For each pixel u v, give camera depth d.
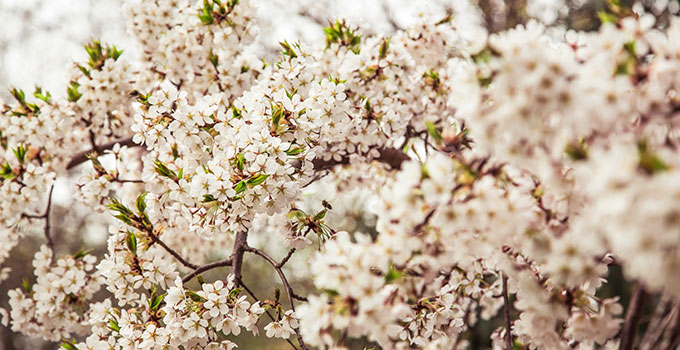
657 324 2.62
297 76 3.18
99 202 3.42
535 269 1.97
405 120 3.48
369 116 3.29
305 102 2.74
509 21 7.89
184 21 3.68
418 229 1.62
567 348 2.04
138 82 3.79
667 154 1.18
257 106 2.65
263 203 2.48
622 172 1.17
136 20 3.77
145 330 2.56
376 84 3.44
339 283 1.57
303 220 2.92
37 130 3.59
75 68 3.75
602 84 1.38
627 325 1.81
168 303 2.49
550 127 1.43
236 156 2.49
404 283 1.86
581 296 1.83
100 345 2.72
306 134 2.65
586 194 1.51
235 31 3.63
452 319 2.76
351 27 3.58
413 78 3.52
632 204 1.14
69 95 3.63
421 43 3.64
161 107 2.77
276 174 2.46
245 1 3.62
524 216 1.60
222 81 3.65
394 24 7.02
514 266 1.88
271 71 3.23
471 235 1.67
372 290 1.55
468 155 1.67
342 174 4.18
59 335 3.66
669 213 1.11
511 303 4.52
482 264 2.81
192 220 2.65
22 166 3.52
